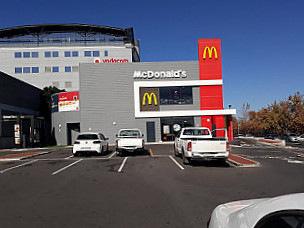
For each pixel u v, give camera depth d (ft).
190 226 14.10
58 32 199.31
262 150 68.39
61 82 187.32
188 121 92.89
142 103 93.40
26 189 23.67
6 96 96.94
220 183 25.61
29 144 89.40
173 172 32.35
